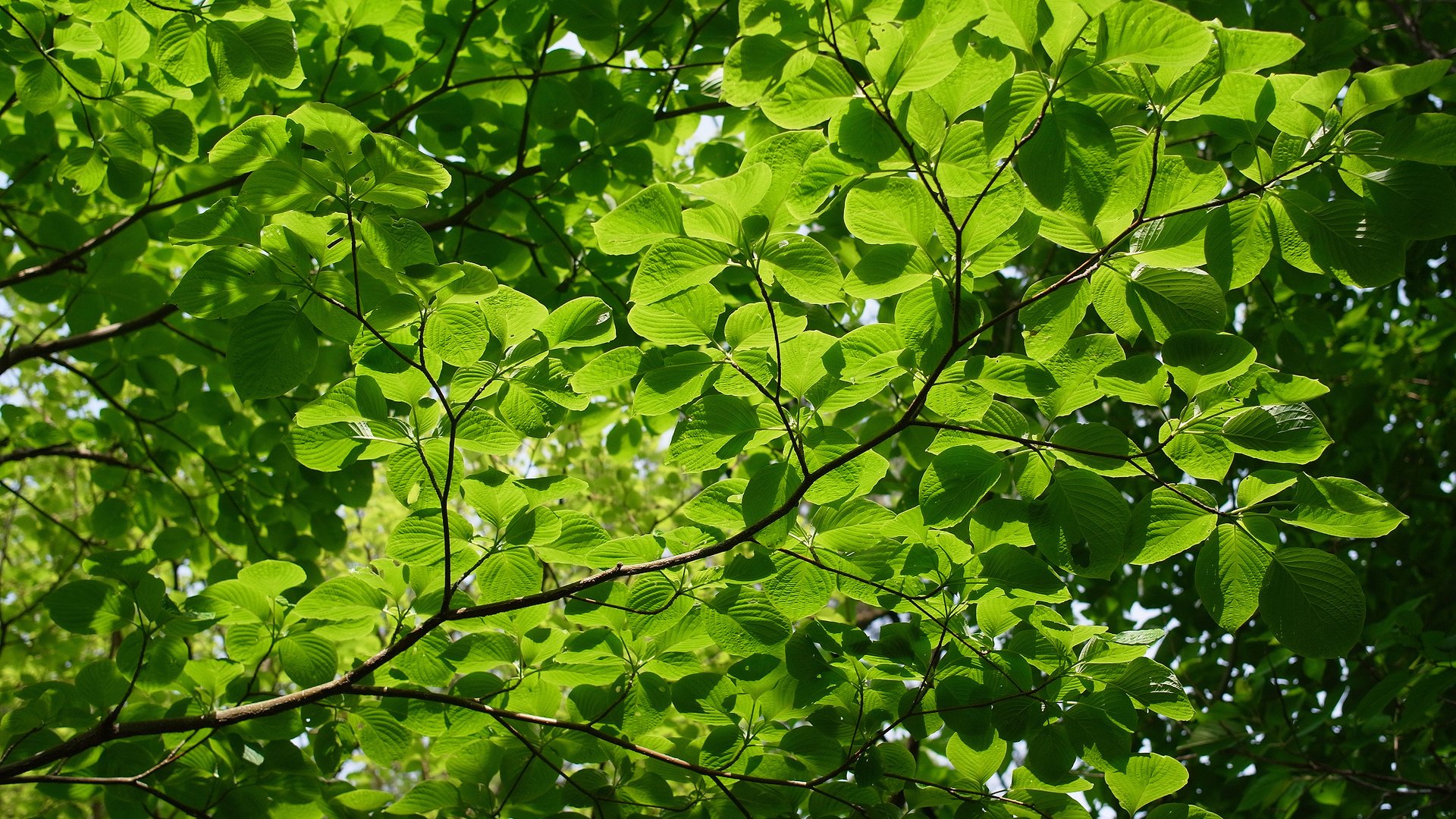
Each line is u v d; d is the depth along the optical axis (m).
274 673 4.36
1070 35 1.23
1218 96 1.37
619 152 2.97
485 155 3.23
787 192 1.40
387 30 3.13
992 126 1.31
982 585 1.89
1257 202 1.43
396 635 2.09
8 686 5.40
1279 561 1.55
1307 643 1.54
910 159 1.33
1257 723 3.65
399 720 2.21
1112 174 1.30
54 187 3.32
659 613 1.94
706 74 3.23
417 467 1.84
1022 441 1.63
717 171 3.30
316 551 3.64
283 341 1.57
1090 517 1.64
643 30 2.92
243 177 3.26
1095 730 1.88
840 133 1.35
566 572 5.82
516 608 1.85
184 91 2.39
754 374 1.65
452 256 3.06
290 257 1.51
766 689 2.15
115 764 2.13
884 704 2.13
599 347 2.90
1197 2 2.82
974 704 1.92
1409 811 3.38
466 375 1.72
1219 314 1.51
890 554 1.88
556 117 2.93
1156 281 1.52
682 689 2.09
